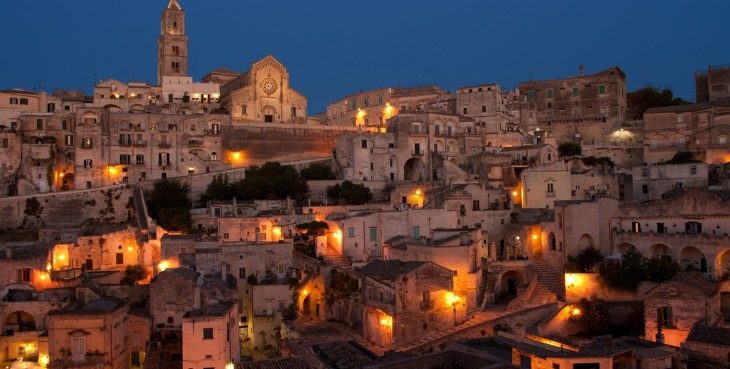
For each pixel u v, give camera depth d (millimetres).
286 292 91875
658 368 51781
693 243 86062
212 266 93562
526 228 101938
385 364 51562
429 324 78188
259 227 108062
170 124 151500
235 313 73500
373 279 81125
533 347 56625
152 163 147375
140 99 176000
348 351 61750
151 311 77688
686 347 61156
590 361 51438
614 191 121688
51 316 68438
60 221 126250
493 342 61500
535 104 179125
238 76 198625
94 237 104625
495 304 89188
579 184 119062
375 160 147625
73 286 87125
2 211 123625
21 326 77875
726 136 137375
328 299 91312
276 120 180250
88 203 128250
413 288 77688
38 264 87062
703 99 165875
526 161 135875
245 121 165250
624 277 81500
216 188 128875
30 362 73438
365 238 101750
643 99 182125
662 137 148625
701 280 73312
